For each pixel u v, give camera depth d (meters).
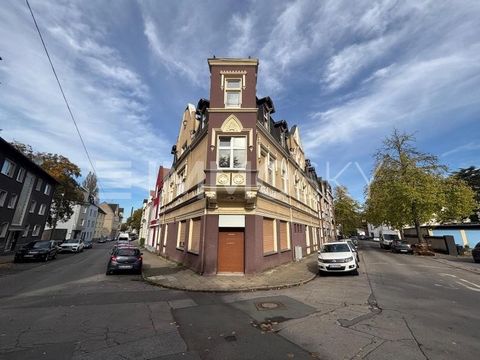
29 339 4.71
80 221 55.03
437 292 8.54
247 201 11.75
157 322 5.66
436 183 25.11
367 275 12.16
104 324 5.52
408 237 35.62
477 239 28.66
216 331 5.13
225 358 4.01
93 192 65.31
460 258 21.05
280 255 15.25
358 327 5.30
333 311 6.46
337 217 49.69
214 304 7.23
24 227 24.98
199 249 12.30
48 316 6.05
